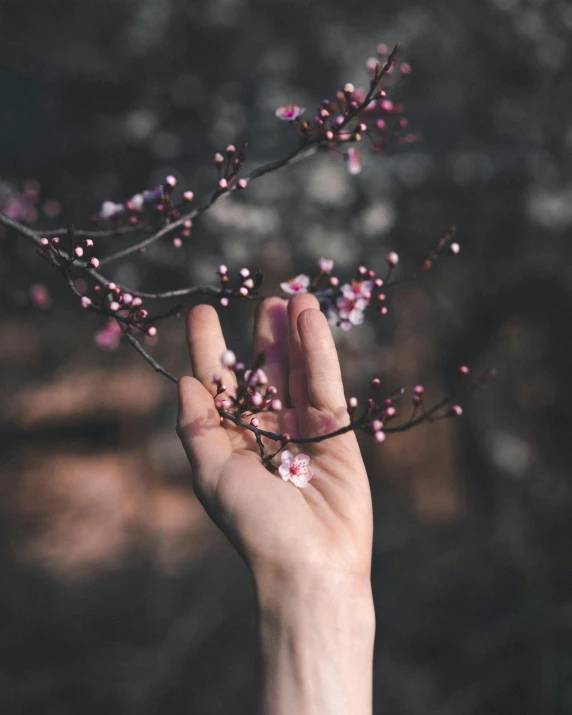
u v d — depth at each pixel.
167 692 5.35
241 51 6.43
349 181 5.82
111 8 6.20
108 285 1.50
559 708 4.11
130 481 9.91
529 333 7.09
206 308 1.54
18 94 5.65
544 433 6.64
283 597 1.25
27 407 8.28
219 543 8.36
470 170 6.43
